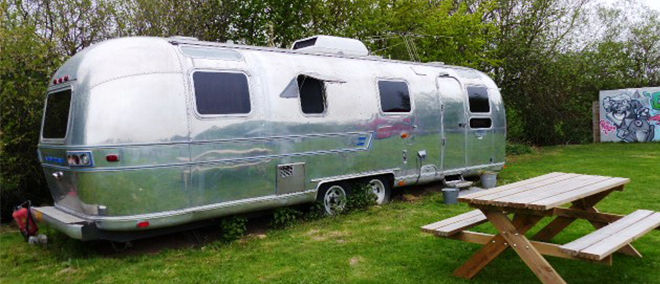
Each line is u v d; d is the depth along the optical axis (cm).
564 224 482
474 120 871
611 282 403
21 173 711
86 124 474
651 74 2267
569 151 1576
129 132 475
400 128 736
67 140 496
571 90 1897
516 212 379
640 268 432
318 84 639
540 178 491
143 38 523
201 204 522
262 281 434
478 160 884
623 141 1892
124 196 478
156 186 491
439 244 524
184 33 976
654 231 536
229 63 554
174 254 522
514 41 1700
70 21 859
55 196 576
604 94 1939
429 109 786
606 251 325
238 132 546
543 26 1769
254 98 564
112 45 508
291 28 1194
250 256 507
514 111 1758
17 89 697
